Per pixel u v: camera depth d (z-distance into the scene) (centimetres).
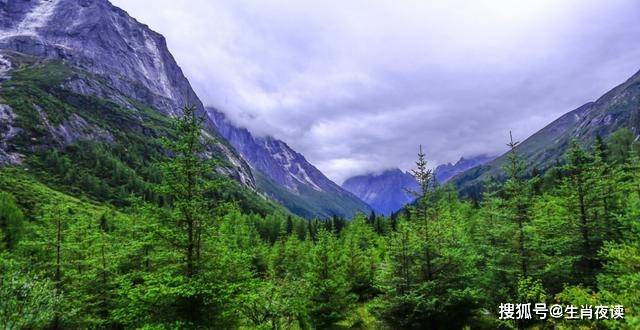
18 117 17188
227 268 1474
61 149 17250
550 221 2356
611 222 2116
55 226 2233
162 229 1378
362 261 3769
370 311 2167
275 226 10900
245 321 1966
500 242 2389
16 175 12619
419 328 1969
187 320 1336
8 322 1206
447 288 2008
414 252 2062
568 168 2264
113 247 2475
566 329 1636
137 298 1347
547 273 2000
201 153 1498
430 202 2228
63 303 1817
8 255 2302
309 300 2719
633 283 1288
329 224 8269
